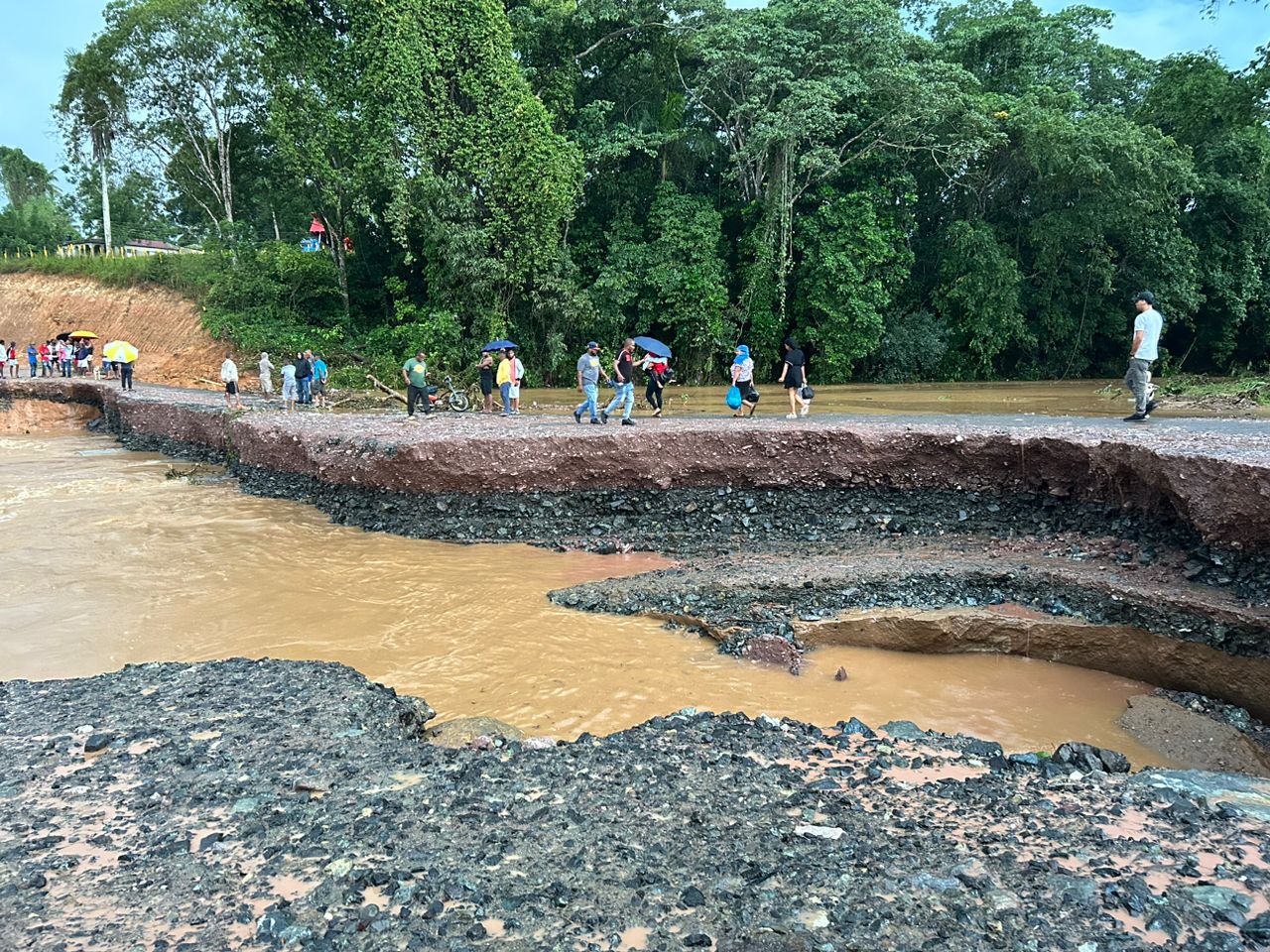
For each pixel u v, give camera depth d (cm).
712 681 666
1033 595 800
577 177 2731
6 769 415
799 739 476
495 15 2530
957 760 443
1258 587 686
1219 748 573
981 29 2997
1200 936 272
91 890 304
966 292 3016
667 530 1119
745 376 1505
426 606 852
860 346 2881
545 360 2894
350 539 1150
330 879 308
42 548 1095
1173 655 688
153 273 3534
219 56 3359
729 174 2841
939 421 1234
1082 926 278
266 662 610
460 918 283
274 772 411
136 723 480
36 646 737
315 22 2642
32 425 2680
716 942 271
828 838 340
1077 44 3275
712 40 2730
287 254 3042
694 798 381
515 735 523
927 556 915
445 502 1187
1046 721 618
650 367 1566
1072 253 3186
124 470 1786
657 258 2833
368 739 459
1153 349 1129
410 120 2491
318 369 2339
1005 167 3006
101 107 3494
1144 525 855
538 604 856
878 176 2880
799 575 855
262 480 1543
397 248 3134
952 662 736
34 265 3809
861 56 2698
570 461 1161
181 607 851
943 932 274
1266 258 3164
